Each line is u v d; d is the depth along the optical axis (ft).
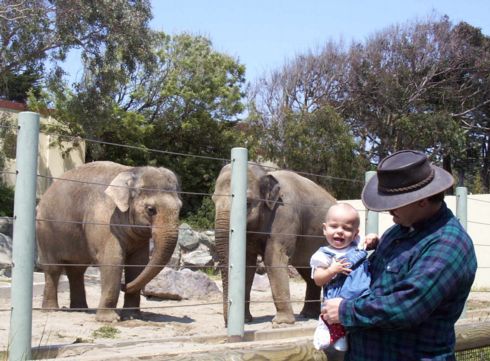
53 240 34.19
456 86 133.90
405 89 128.16
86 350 16.99
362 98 129.90
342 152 105.19
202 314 34.27
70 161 95.91
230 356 13.64
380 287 11.12
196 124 104.27
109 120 89.45
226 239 29.71
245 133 115.14
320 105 123.85
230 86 110.93
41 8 77.77
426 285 10.44
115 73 85.15
